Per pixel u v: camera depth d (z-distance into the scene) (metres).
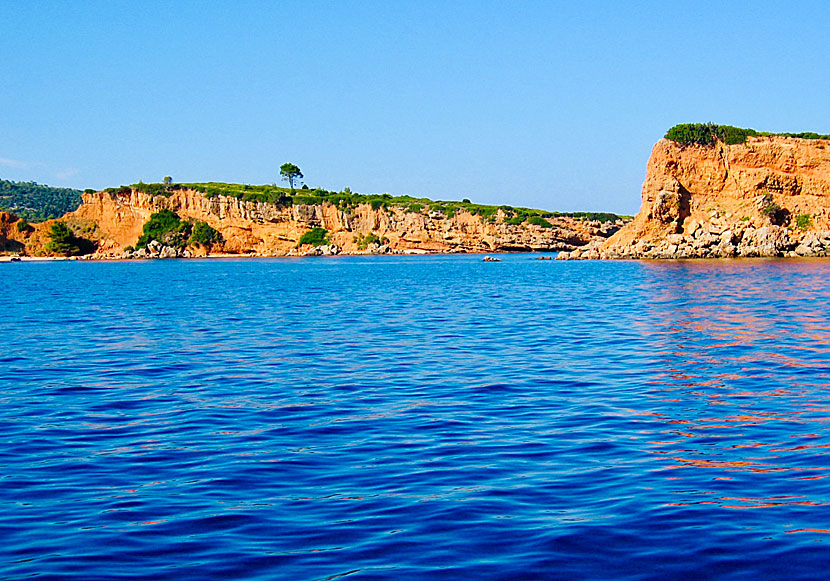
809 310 46.91
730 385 23.39
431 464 15.33
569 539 11.32
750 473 14.47
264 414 20.16
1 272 140.38
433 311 50.84
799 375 24.95
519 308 52.19
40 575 10.37
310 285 85.31
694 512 12.35
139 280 102.94
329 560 10.73
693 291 64.56
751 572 10.24
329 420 19.38
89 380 25.50
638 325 40.19
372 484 14.09
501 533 11.59
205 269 140.62
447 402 21.42
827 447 16.25
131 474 14.95
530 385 23.80
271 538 11.55
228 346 33.81
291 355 30.89
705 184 138.75
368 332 38.81
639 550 10.95
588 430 17.97
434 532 11.66
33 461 15.95
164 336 37.69
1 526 12.18
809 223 133.00
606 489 13.60
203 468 15.26
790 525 11.79
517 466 15.11
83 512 12.80
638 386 23.38
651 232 140.25
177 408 21.02
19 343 35.38
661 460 15.41
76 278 111.75
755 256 128.62
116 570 10.51
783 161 136.12
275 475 14.73
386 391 23.11
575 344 33.22
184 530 11.91
